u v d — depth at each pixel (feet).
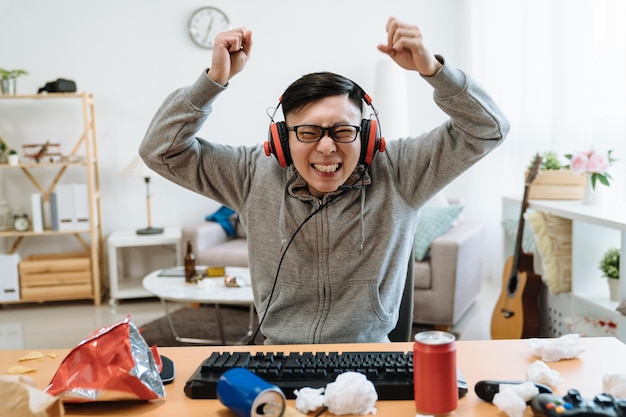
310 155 4.14
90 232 13.38
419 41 3.76
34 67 14.21
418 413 3.02
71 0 14.17
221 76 4.21
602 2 10.65
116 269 13.43
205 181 4.86
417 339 3.03
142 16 14.42
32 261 13.53
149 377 3.26
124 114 14.60
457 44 15.21
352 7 14.89
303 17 14.84
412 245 5.32
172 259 15.14
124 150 14.69
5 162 13.37
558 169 9.80
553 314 9.49
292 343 4.67
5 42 14.08
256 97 14.96
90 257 13.82
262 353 3.62
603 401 2.85
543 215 8.93
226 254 12.70
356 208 4.60
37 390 2.83
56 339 11.12
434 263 11.03
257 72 14.90
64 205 13.28
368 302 4.65
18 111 14.26
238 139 15.05
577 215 8.08
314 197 4.61
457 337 10.79
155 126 4.49
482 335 10.87
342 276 4.66
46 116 14.33
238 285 9.86
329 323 4.65
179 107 4.34
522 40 13.16
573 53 11.50
